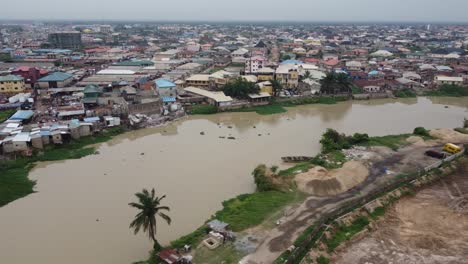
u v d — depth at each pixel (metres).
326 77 151.12
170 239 53.56
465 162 79.19
